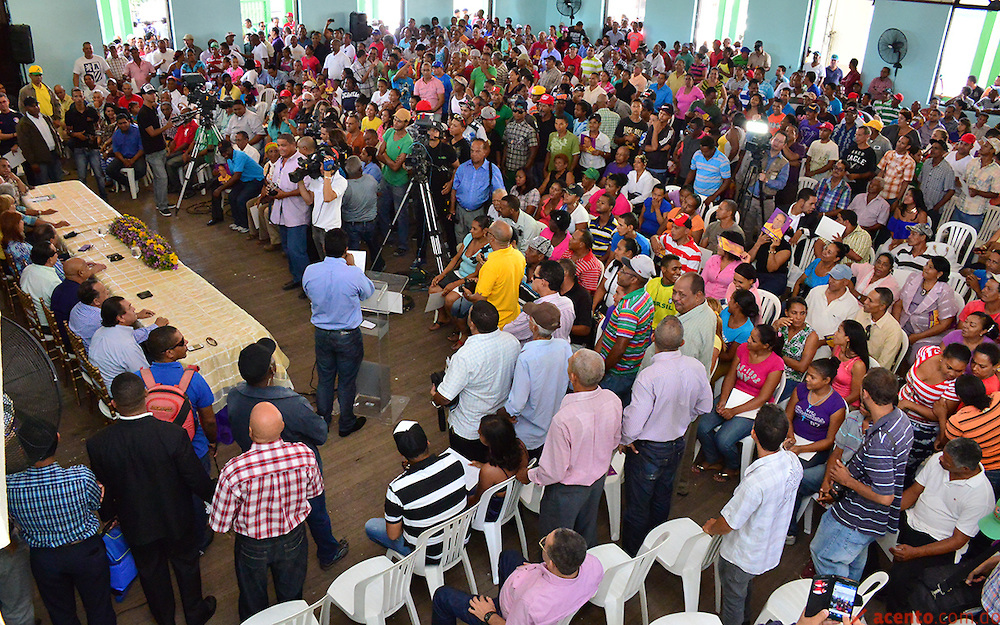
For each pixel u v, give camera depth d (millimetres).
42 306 5211
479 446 4004
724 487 4672
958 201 8141
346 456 4785
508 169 8523
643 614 3561
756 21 18344
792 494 3094
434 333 6469
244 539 3094
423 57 13625
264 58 16203
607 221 6441
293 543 3191
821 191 7820
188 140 9406
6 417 2322
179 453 3135
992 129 10570
